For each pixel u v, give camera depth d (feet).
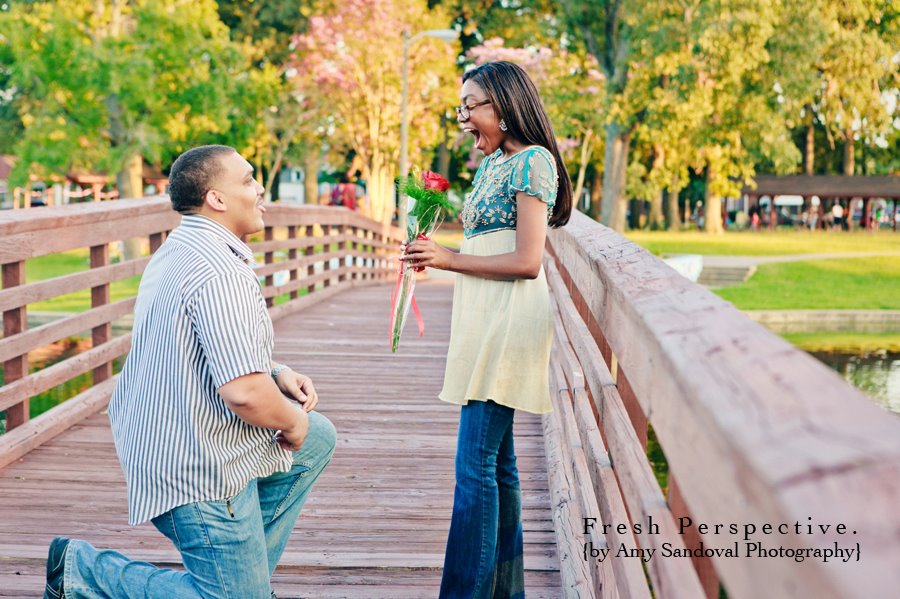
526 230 7.49
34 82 86.43
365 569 9.98
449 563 8.12
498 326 7.80
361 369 21.95
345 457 14.35
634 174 131.44
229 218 7.15
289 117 108.99
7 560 10.02
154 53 83.15
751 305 76.64
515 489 8.48
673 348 3.44
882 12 112.98
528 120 7.74
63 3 84.33
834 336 68.90
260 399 6.65
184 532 6.94
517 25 132.87
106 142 87.35
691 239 124.67
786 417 2.39
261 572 7.18
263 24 126.72
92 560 7.36
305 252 35.53
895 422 2.24
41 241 14.61
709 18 91.71
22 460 13.65
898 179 165.07
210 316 6.61
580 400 8.82
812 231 161.89
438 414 17.30
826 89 121.39
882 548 1.75
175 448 6.81
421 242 7.59
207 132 94.07
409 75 101.04
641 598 4.77
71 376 15.69
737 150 113.29
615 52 111.45
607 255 7.09
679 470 3.30
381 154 104.32
